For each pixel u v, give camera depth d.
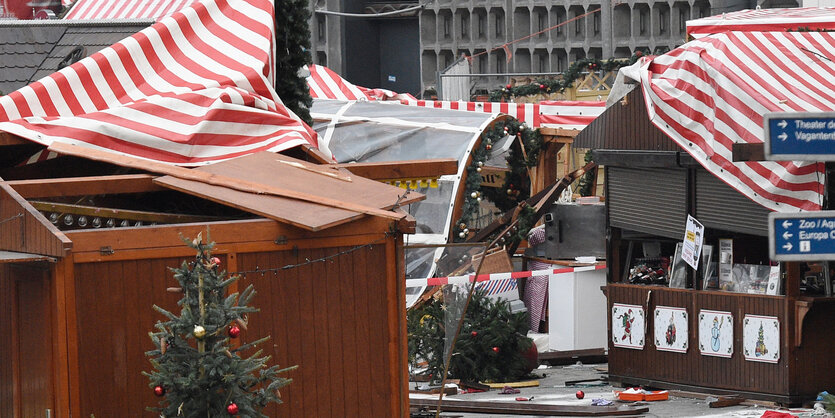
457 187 69.00
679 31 123.56
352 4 146.62
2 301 31.84
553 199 66.75
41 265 29.91
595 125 50.16
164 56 43.31
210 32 45.41
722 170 43.69
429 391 49.41
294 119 41.03
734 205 45.00
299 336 32.25
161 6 66.56
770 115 22.20
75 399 29.58
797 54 46.00
